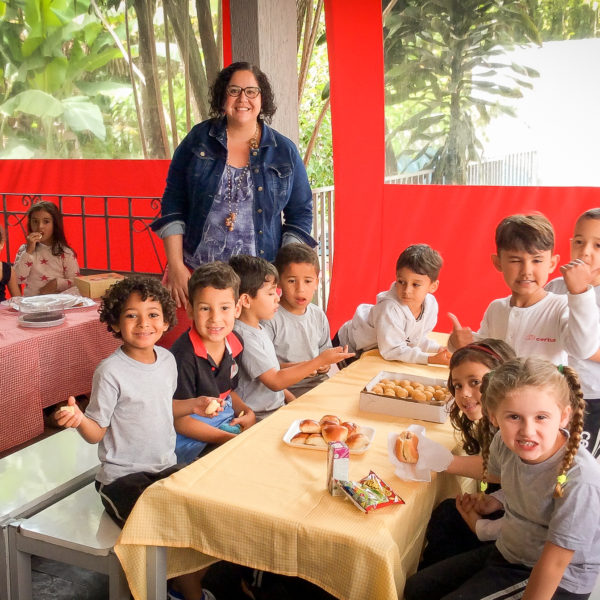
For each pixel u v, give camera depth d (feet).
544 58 14.40
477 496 6.95
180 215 11.98
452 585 6.32
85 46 19.70
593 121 14.28
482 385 6.07
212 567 8.22
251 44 14.44
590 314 7.77
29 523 6.93
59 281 14.74
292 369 8.98
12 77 20.49
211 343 8.42
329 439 6.84
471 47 14.89
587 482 5.51
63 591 8.25
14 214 20.04
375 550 5.31
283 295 10.11
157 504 6.11
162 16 18.83
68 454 8.49
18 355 10.51
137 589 6.27
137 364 7.46
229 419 8.70
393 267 16.28
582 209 14.60
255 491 6.08
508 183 15.12
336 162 16.17
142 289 7.30
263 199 11.71
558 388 5.52
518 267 8.39
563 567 5.51
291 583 7.43
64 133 20.43
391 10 15.33
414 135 15.67
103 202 20.31
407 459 6.40
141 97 19.49
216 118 11.60
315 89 29.30
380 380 8.54
